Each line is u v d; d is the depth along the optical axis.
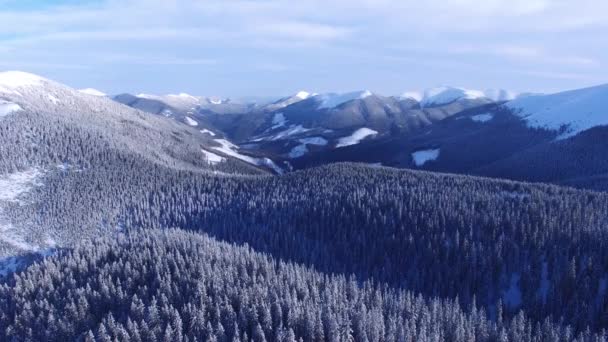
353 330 90.19
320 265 142.00
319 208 170.88
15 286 117.31
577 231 135.38
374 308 97.12
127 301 101.12
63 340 92.19
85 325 95.00
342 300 103.69
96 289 108.19
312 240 156.88
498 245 133.75
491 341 96.31
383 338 89.88
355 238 151.75
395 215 157.88
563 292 118.44
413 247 142.00
